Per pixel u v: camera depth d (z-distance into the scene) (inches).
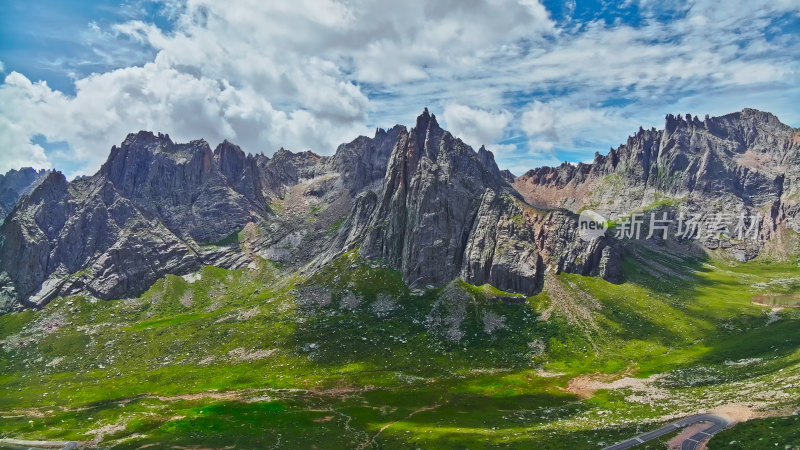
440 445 6013.8
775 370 7342.5
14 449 6766.7
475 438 6186.0
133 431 7145.7
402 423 6973.4
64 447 6688.0
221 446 6333.7
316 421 7130.9
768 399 5871.1
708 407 6127.0
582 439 5674.2
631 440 5403.5
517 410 7381.9
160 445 6451.8
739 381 7273.6
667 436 5285.4
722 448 4803.2
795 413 5132.9
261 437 6589.6
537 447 5639.8
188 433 6850.4
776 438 4667.8
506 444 5861.2
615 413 6732.3
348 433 6663.4
